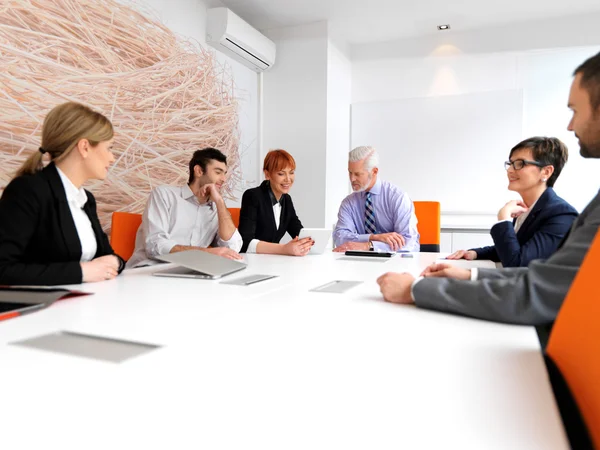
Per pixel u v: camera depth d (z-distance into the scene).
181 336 0.70
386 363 0.58
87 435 0.38
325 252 2.39
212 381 0.51
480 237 4.59
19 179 1.32
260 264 1.76
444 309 0.86
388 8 4.37
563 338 0.54
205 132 4.04
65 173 1.45
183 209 2.21
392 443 0.37
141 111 3.33
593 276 0.49
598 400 0.42
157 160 3.48
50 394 0.47
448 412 0.43
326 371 0.55
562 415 0.51
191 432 0.39
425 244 3.07
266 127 4.96
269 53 4.70
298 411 0.44
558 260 0.77
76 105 1.43
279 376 0.53
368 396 0.47
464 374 0.54
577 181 4.41
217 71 4.21
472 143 4.77
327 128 4.72
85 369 0.55
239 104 4.60
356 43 5.24
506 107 4.64
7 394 0.47
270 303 0.96
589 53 4.40
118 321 0.80
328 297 1.03
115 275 1.35
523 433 0.39
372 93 5.21
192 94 3.87
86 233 1.53
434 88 4.95
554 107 4.53
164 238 2.04
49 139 1.41
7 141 2.44
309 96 4.76
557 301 0.73
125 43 3.16
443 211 4.89
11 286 1.14
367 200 2.96
